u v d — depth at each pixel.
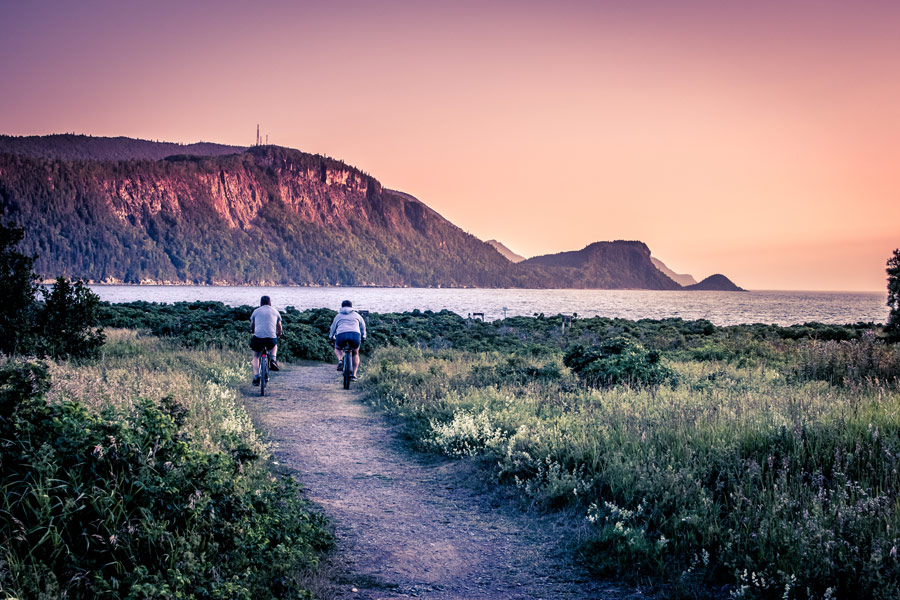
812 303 196.38
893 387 10.22
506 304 133.00
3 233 11.92
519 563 4.55
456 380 12.48
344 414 10.77
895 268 17.11
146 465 3.72
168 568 3.13
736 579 3.85
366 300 136.75
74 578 2.82
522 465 6.51
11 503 3.21
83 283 13.16
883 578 3.51
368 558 4.59
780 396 9.08
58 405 3.83
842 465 5.41
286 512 4.73
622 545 4.50
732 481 5.23
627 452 6.23
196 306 36.03
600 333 31.53
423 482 6.79
